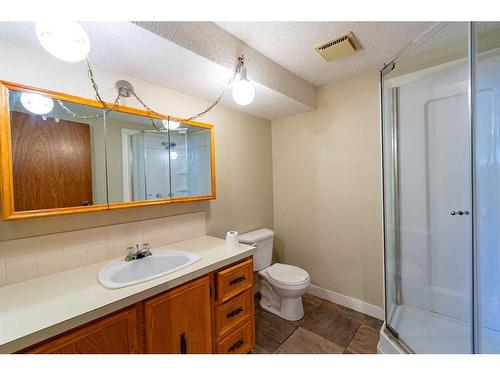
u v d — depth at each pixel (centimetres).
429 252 166
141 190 146
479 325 130
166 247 156
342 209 207
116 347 91
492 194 140
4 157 97
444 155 157
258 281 234
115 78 135
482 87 140
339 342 159
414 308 170
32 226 109
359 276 199
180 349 111
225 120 203
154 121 153
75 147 120
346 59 167
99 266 124
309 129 225
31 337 70
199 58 121
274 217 258
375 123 185
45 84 112
